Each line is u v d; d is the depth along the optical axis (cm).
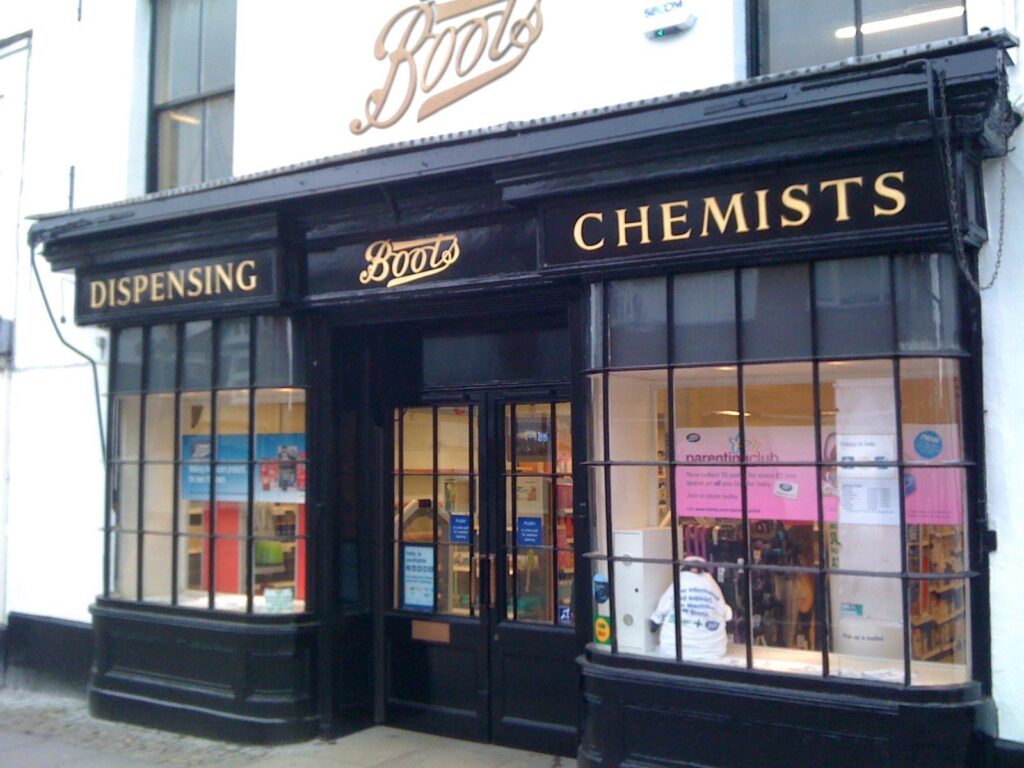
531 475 669
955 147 464
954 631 479
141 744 696
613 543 569
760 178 514
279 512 715
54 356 848
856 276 501
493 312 657
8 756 669
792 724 498
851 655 500
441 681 698
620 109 532
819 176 499
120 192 821
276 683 692
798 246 505
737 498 534
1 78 903
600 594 577
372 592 728
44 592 841
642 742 543
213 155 798
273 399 720
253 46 759
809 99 483
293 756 657
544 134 559
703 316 542
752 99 498
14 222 889
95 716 766
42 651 835
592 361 572
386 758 649
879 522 496
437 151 600
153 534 763
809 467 514
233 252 712
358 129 703
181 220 716
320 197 658
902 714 469
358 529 729
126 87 826
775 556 521
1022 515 470
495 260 617
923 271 486
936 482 485
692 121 513
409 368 724
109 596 782
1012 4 489
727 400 538
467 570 694
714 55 564
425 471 718
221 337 737
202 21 816
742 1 566
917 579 482
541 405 669
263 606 710
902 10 534
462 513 698
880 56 464
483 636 677
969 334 486
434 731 697
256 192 678
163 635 740
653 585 558
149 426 776
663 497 556
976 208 480
